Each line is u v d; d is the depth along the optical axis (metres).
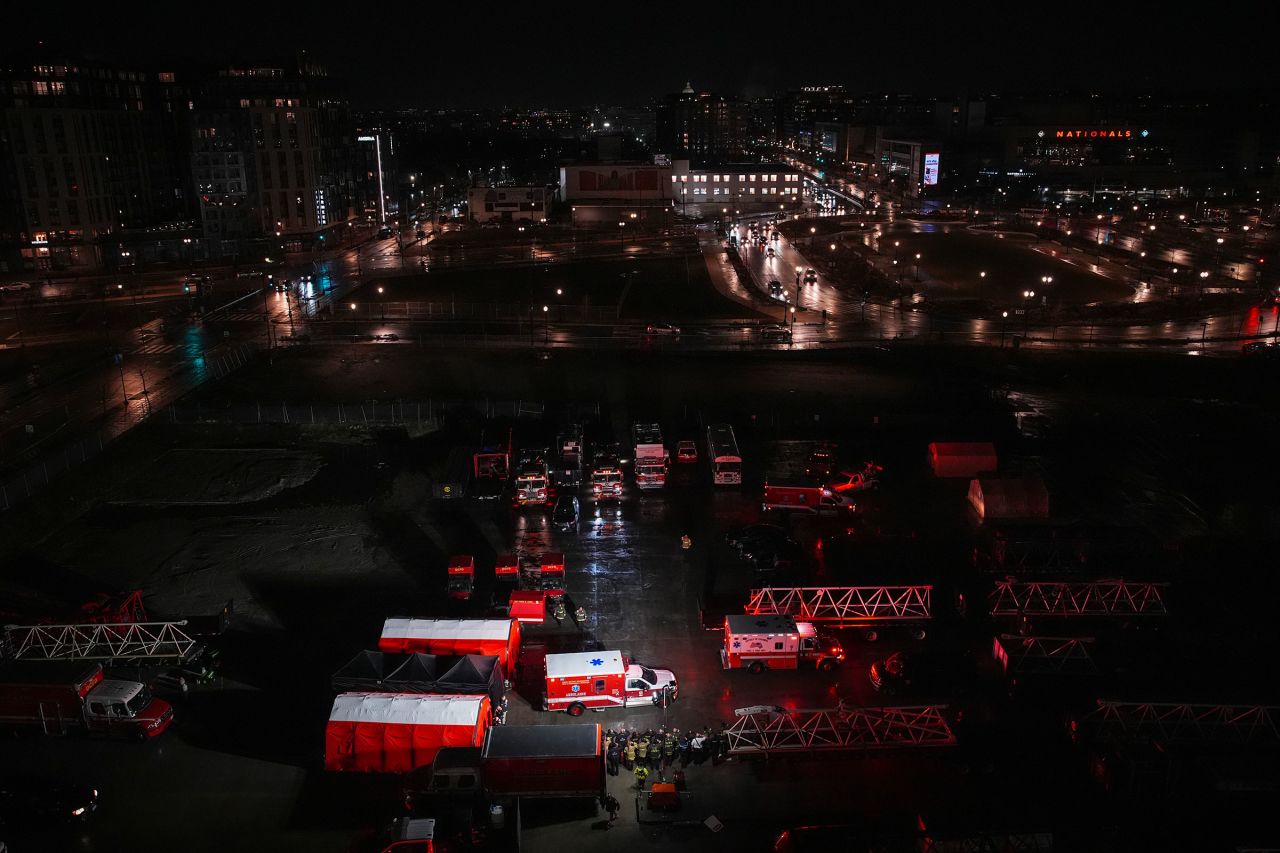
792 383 85.00
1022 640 41.06
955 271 148.12
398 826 29.16
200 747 35.44
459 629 40.44
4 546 52.53
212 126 183.62
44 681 35.53
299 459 67.25
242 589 48.16
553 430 72.56
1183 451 68.38
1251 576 49.03
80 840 30.48
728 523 56.69
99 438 69.12
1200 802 31.89
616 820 31.73
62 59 168.75
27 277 149.62
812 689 39.41
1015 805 32.03
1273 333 102.12
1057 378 86.62
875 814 31.67
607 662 37.72
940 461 63.59
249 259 167.12
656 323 109.94
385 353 96.31
